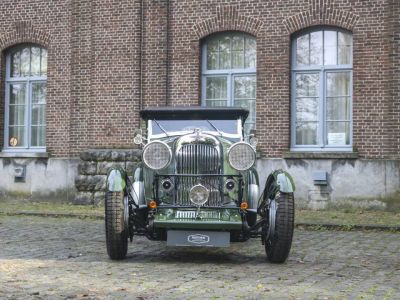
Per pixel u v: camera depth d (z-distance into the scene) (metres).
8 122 18.22
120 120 16.44
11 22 17.95
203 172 8.08
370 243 10.30
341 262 8.26
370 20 14.91
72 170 17.09
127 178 8.48
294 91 15.69
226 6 15.92
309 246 9.91
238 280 6.86
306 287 6.45
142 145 9.08
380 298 5.93
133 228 8.54
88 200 16.34
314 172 15.12
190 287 6.42
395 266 7.94
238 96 16.14
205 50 16.34
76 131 17.09
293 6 15.44
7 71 18.19
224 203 8.03
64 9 17.39
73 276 7.05
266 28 15.62
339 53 15.44
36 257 8.53
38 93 18.00
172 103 16.27
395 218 13.44
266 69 15.61
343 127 15.38
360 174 14.82
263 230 8.17
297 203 15.24
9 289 6.29
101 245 9.84
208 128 8.98
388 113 14.70
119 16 16.53
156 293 6.11
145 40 16.39
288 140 15.47
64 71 17.34
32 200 17.47
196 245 7.91
